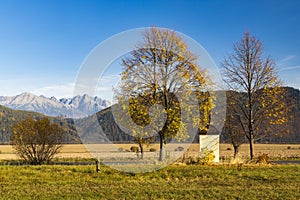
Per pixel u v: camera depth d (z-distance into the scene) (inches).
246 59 855.7
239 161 721.0
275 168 610.5
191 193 410.0
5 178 542.3
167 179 518.0
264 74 850.8
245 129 860.0
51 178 541.6
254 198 379.9
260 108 852.6
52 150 846.5
